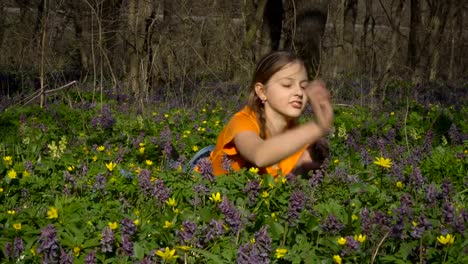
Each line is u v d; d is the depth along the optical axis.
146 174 5.18
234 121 4.93
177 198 5.02
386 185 6.05
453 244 4.03
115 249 3.96
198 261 3.91
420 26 27.59
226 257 3.89
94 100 12.63
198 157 5.81
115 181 5.45
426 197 5.03
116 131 9.71
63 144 6.95
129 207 5.02
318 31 17.08
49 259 3.64
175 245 3.96
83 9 15.50
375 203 5.38
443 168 6.99
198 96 13.38
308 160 5.54
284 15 24.09
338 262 3.79
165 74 15.02
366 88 16.77
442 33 27.22
